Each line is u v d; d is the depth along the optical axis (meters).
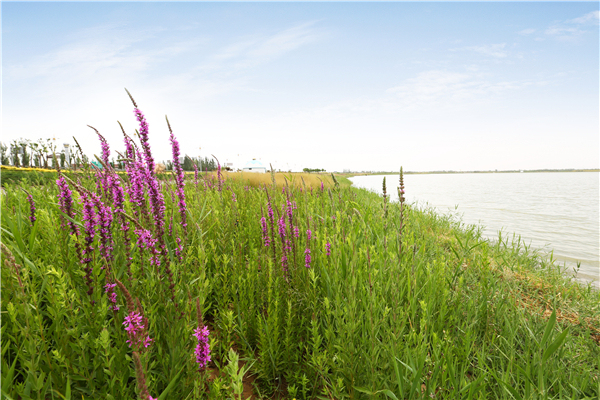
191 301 2.23
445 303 3.25
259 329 2.64
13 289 1.83
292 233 3.96
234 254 3.44
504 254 6.53
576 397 2.55
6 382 1.52
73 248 2.37
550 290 4.95
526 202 25.98
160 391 2.12
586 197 31.61
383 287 3.09
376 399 2.13
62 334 1.82
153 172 2.71
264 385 2.73
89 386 1.81
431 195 34.47
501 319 3.51
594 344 3.39
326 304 2.69
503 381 2.32
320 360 2.40
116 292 2.15
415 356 2.29
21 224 2.71
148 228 2.65
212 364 2.76
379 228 4.81
